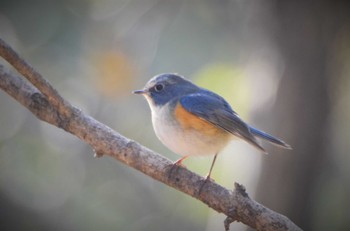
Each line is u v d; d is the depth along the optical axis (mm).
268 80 12719
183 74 14938
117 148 8320
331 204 13039
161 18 15273
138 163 8312
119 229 14453
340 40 12508
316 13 12227
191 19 15344
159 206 14961
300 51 12336
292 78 12344
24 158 14547
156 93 10023
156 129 9734
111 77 14359
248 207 7895
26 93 8344
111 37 14867
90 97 14734
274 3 12523
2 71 8398
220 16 15289
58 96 8133
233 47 15055
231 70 13039
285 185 12344
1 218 13883
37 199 14359
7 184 14234
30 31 14844
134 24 15109
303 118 12312
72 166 14984
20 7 14867
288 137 12336
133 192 15062
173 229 14562
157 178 8297
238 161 13258
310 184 12406
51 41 14828
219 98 10227
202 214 13906
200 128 9297
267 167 12438
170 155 14352
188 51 15133
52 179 14617
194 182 8156
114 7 15219
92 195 14773
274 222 7797
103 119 14641
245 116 12570
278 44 12570
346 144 13508
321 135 12406
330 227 12875
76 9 15031
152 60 14938
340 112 13469
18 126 14945
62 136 15180
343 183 13227
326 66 12430
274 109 12406
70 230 14148
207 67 13227
